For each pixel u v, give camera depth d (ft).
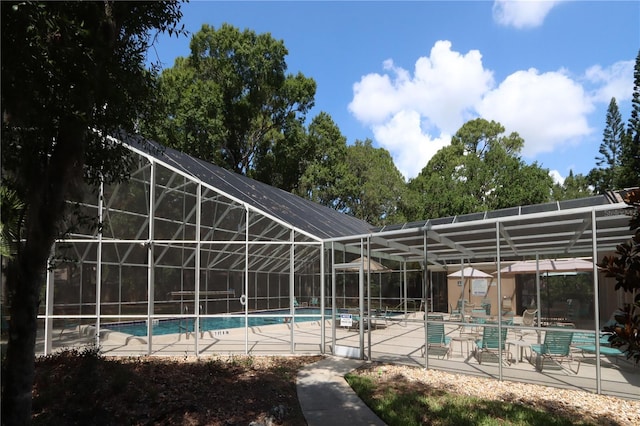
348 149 144.36
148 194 43.83
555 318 65.16
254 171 130.93
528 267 57.77
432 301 83.05
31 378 16.72
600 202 34.40
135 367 31.27
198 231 43.47
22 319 16.40
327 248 45.83
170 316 41.29
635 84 97.86
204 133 106.42
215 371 31.22
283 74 128.57
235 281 52.39
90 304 41.09
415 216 126.31
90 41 15.48
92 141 19.85
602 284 59.72
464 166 133.49
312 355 39.86
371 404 24.09
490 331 35.86
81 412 20.72
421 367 34.42
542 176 130.72
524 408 23.26
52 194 16.80
